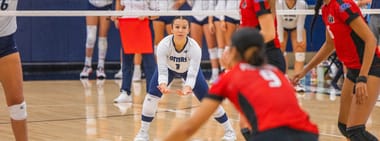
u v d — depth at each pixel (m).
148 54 12.73
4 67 6.98
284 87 4.87
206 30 16.45
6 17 6.82
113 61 19.94
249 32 5.00
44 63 19.45
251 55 4.96
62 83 16.55
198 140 9.06
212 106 4.89
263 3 6.75
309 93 14.56
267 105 4.73
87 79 17.58
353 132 6.85
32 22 19.19
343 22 6.66
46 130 9.79
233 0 15.41
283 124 4.69
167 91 8.44
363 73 6.54
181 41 8.53
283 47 14.87
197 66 8.62
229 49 5.14
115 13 10.34
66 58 19.72
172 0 16.00
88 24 17.80
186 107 12.37
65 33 19.64
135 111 11.75
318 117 11.15
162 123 10.49
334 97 13.90
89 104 12.67
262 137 4.66
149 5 14.39
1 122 10.54
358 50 6.75
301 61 14.97
